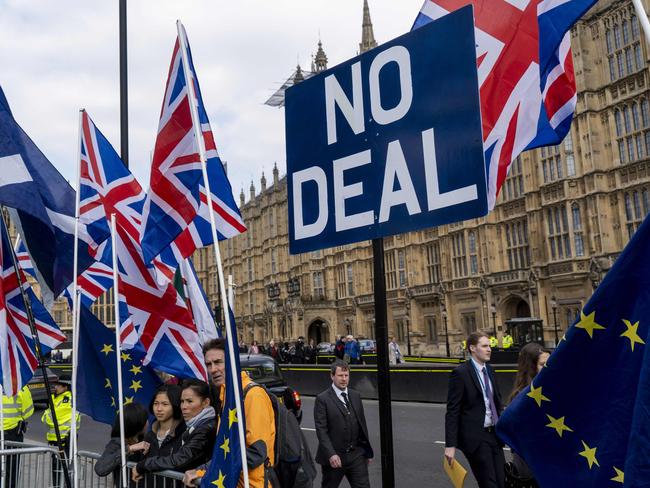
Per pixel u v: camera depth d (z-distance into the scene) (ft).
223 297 13.87
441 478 32.89
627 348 8.86
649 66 113.09
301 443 16.71
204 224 20.08
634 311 8.80
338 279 222.28
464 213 10.78
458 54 11.06
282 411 16.83
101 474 18.06
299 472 16.56
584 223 125.80
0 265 21.35
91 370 20.74
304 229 13.66
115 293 18.17
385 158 12.13
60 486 21.01
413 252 180.96
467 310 158.51
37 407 80.07
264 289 268.00
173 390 18.37
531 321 115.03
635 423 7.95
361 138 12.60
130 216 22.91
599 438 9.07
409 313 179.22
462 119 10.92
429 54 11.52
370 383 75.25
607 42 124.16
